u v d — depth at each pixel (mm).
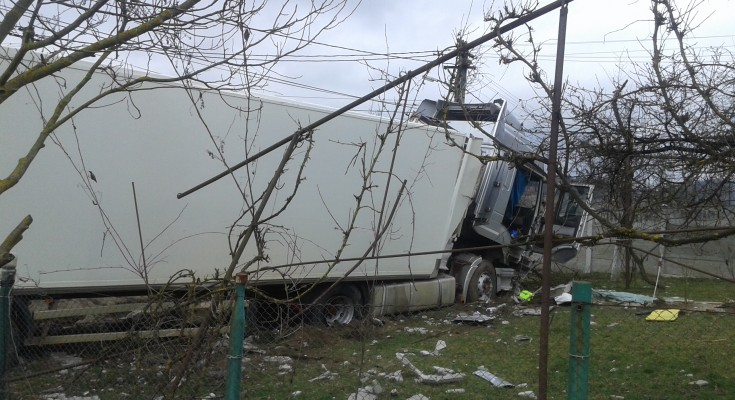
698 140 4750
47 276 6898
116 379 4941
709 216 5344
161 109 7602
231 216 8258
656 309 11141
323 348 7523
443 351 8867
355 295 9938
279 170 4426
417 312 11461
